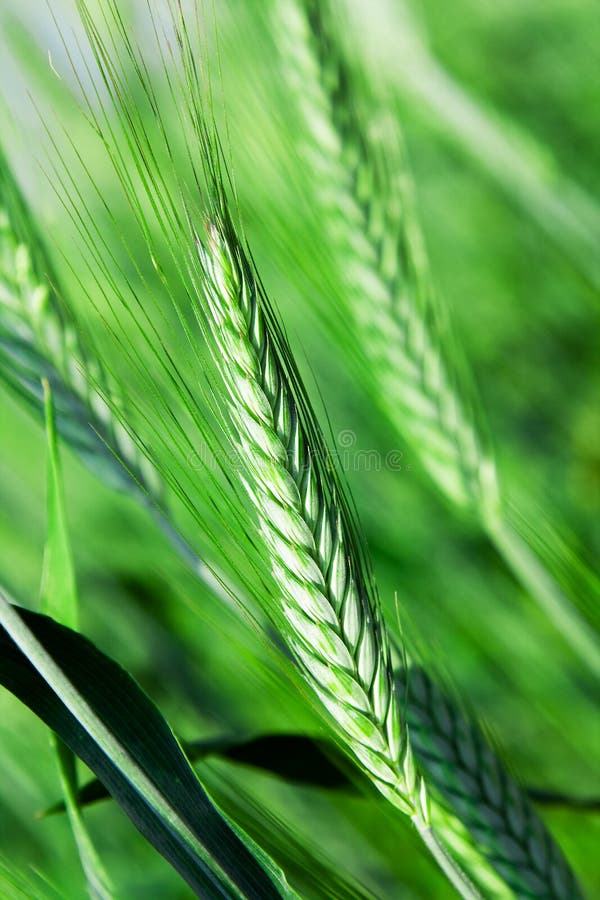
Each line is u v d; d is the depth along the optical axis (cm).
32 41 48
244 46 43
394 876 44
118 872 45
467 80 101
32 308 37
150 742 32
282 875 32
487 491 42
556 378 73
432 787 36
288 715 39
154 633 51
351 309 42
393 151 44
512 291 78
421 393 42
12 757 45
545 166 59
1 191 37
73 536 54
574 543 43
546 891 36
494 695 52
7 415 52
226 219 32
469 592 52
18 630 32
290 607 32
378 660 32
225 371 32
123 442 37
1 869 35
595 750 49
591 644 41
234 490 33
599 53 104
